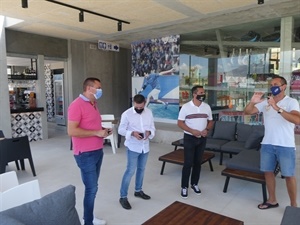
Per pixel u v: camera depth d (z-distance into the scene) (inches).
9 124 261.9
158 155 222.4
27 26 255.4
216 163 199.6
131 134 123.1
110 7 197.6
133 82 348.5
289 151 112.9
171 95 309.6
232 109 271.9
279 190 145.0
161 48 313.7
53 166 191.6
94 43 350.3
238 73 266.7
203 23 247.0
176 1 184.5
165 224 78.4
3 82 256.7
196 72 291.7
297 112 108.2
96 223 108.0
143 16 221.9
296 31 227.3
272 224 108.9
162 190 146.6
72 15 218.5
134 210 122.3
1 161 158.4
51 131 350.0
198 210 87.1
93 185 100.9
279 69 238.5
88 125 99.4
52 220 62.6
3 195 71.3
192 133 129.3
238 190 145.8
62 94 343.6
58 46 313.4
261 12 212.1
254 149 177.6
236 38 263.9
